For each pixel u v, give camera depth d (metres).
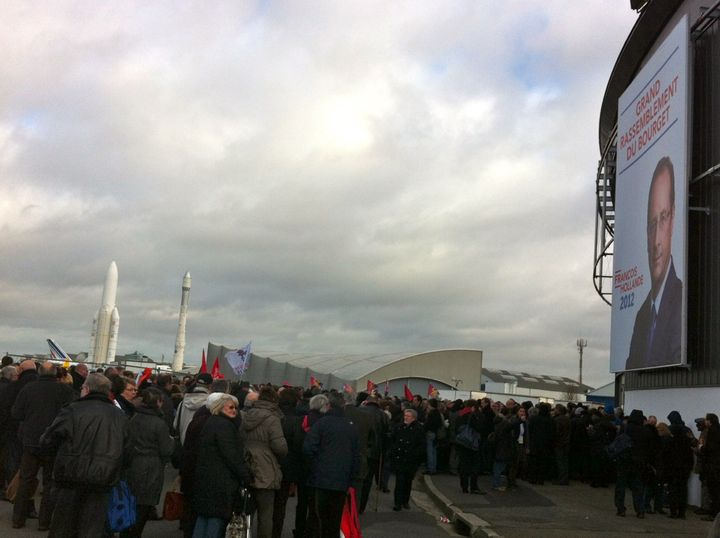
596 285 27.38
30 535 9.56
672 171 18.02
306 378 72.94
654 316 18.84
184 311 135.75
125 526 8.09
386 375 71.00
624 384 22.95
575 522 13.16
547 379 110.06
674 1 20.72
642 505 14.13
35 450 9.95
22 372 12.02
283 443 8.68
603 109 28.83
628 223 21.62
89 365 50.75
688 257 18.17
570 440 20.02
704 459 14.10
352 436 8.84
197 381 10.78
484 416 19.98
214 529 7.66
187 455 8.30
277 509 9.81
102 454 7.35
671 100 18.36
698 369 17.34
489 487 18.22
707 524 13.60
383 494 16.94
